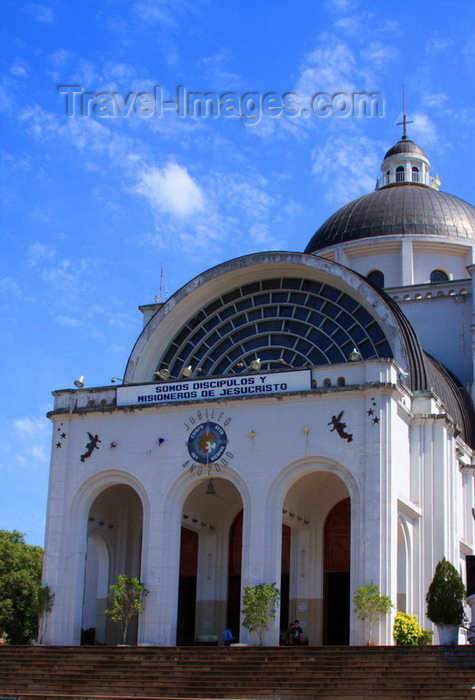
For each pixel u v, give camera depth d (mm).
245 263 43875
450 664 28578
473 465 43938
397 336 40312
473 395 47125
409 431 39188
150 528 38125
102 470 39500
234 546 43312
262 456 37219
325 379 37344
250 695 28562
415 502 38406
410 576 37750
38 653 34062
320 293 43500
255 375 38250
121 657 32812
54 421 40906
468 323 49906
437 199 57562
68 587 38719
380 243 55406
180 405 38906
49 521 39625
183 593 43750
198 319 45750
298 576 40812
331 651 30672
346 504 41438
